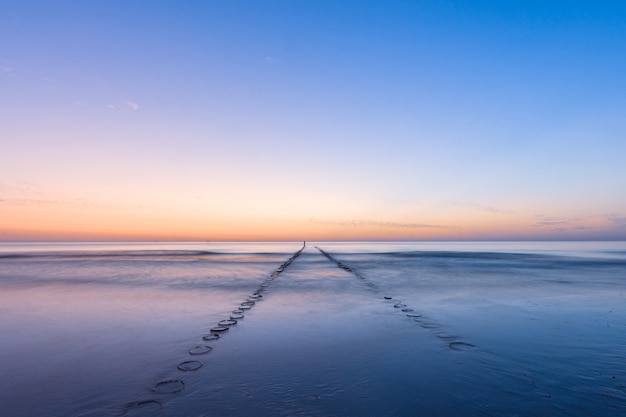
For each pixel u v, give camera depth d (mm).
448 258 29531
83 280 13109
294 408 3314
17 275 14820
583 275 15391
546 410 3273
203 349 5105
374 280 13406
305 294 10000
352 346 5238
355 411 3254
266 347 5195
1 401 3518
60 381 4004
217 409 3303
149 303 8594
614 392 3652
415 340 5539
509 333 5938
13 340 5613
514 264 22234
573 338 5652
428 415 3184
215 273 15805
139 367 4422
